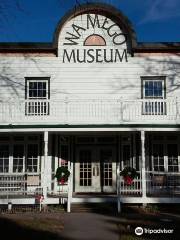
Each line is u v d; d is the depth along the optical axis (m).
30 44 22.64
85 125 20.67
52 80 22.64
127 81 22.62
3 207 19.73
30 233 12.88
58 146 22.91
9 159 22.59
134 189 20.70
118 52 22.83
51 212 18.44
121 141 23.09
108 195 21.12
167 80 22.62
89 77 22.67
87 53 22.83
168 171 22.48
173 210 18.83
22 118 21.38
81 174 23.02
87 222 15.35
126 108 21.58
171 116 21.58
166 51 22.89
